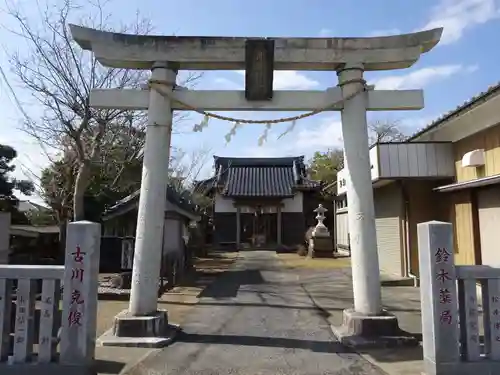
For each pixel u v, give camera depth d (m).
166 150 7.39
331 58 7.46
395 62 7.51
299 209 34.03
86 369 4.89
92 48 7.32
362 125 7.36
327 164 41.84
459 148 12.25
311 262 22.16
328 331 7.61
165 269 13.77
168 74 7.46
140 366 5.56
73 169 16.59
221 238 33.91
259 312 9.45
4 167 20.86
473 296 4.95
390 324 6.74
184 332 7.52
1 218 11.58
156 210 7.19
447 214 12.76
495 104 9.70
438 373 4.77
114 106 7.50
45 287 5.11
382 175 12.56
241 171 37.38
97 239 5.18
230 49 7.42
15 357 4.99
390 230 15.23
